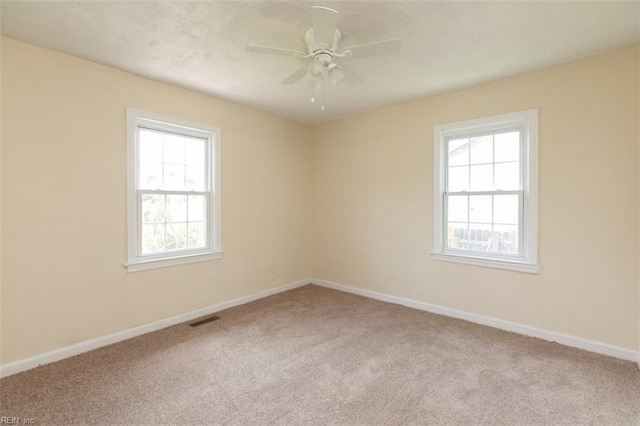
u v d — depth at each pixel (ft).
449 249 11.11
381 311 11.39
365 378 7.01
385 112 12.51
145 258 9.59
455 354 8.09
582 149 8.33
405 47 7.64
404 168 12.00
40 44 7.47
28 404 6.07
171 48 7.72
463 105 10.44
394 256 12.38
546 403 6.11
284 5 6.03
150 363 7.66
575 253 8.48
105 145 8.65
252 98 11.37
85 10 6.18
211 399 6.26
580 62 8.32
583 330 8.38
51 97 7.73
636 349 7.68
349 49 6.41
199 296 10.92
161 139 10.14
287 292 13.89
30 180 7.45
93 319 8.46
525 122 9.32
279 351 8.30
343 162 14.07
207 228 11.32
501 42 7.43
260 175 13.01
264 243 13.23
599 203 8.13
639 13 6.27
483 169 10.28
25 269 7.39
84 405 6.05
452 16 6.39
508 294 9.62
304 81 9.77
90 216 8.39
